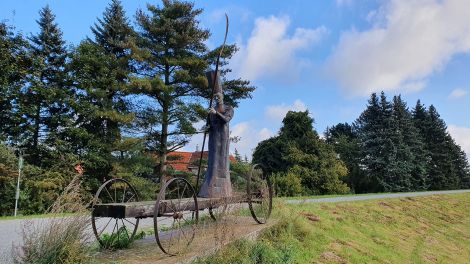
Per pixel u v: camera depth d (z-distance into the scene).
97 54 26.25
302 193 27.31
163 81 23.62
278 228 9.10
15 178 19.75
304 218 11.07
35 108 24.39
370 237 12.11
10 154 19.81
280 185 25.34
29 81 24.12
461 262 12.89
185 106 24.39
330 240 10.16
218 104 9.01
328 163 30.80
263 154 31.48
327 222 11.68
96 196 6.43
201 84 24.59
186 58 24.73
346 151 48.41
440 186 55.16
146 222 11.66
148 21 25.50
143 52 23.84
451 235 16.67
